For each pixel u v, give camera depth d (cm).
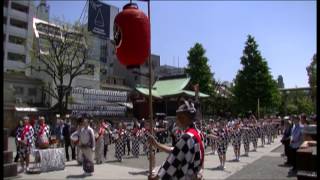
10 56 5622
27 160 1395
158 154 2108
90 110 4241
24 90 4944
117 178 1275
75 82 5212
